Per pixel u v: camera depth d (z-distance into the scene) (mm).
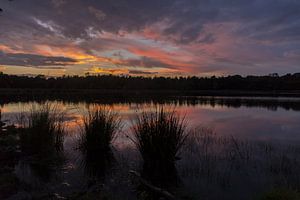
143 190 6027
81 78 97062
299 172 7242
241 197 5746
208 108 28516
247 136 12422
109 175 6938
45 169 7312
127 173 7059
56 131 10211
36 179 6527
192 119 18781
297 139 11828
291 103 38406
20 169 7273
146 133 7844
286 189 5426
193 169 7434
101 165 7723
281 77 103688
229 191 6062
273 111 25516
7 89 83438
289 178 6789
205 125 15945
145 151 7793
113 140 10820
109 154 8883
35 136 8773
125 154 8891
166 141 7617
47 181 6422
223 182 6562
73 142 10469
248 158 8523
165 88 99375
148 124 8008
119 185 6277
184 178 6824
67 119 16422
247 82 104688
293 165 7801
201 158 8516
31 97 49688
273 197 5129
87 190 5867
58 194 5641
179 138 8234
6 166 7352
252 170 7402
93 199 5406
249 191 6039
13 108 25562
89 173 7055
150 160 7676
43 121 9117
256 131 13984
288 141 11344
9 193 5633
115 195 5680
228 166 7734
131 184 6340
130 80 98938
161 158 7586
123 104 29594
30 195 5566
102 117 9750
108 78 98438
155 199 5664
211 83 103812
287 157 8664
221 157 8633
